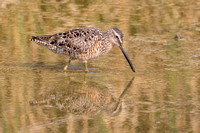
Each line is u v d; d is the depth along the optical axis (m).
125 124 14.10
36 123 14.03
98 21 26.23
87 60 20.86
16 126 13.78
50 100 15.95
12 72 18.80
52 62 20.56
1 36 23.45
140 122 14.24
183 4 29.59
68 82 17.80
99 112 15.12
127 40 23.70
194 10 28.42
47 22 25.69
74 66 20.11
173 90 16.91
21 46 22.30
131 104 15.65
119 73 18.95
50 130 13.56
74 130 13.59
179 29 25.62
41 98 16.02
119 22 26.27
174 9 28.58
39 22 25.67
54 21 25.86
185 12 28.09
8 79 17.92
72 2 29.45
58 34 19.56
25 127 13.70
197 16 27.56
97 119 14.52
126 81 17.94
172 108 15.26
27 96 16.14
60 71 19.27
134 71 19.02
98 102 15.93
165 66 19.77
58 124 14.03
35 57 21.03
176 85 17.42
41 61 20.55
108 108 15.43
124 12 27.92
